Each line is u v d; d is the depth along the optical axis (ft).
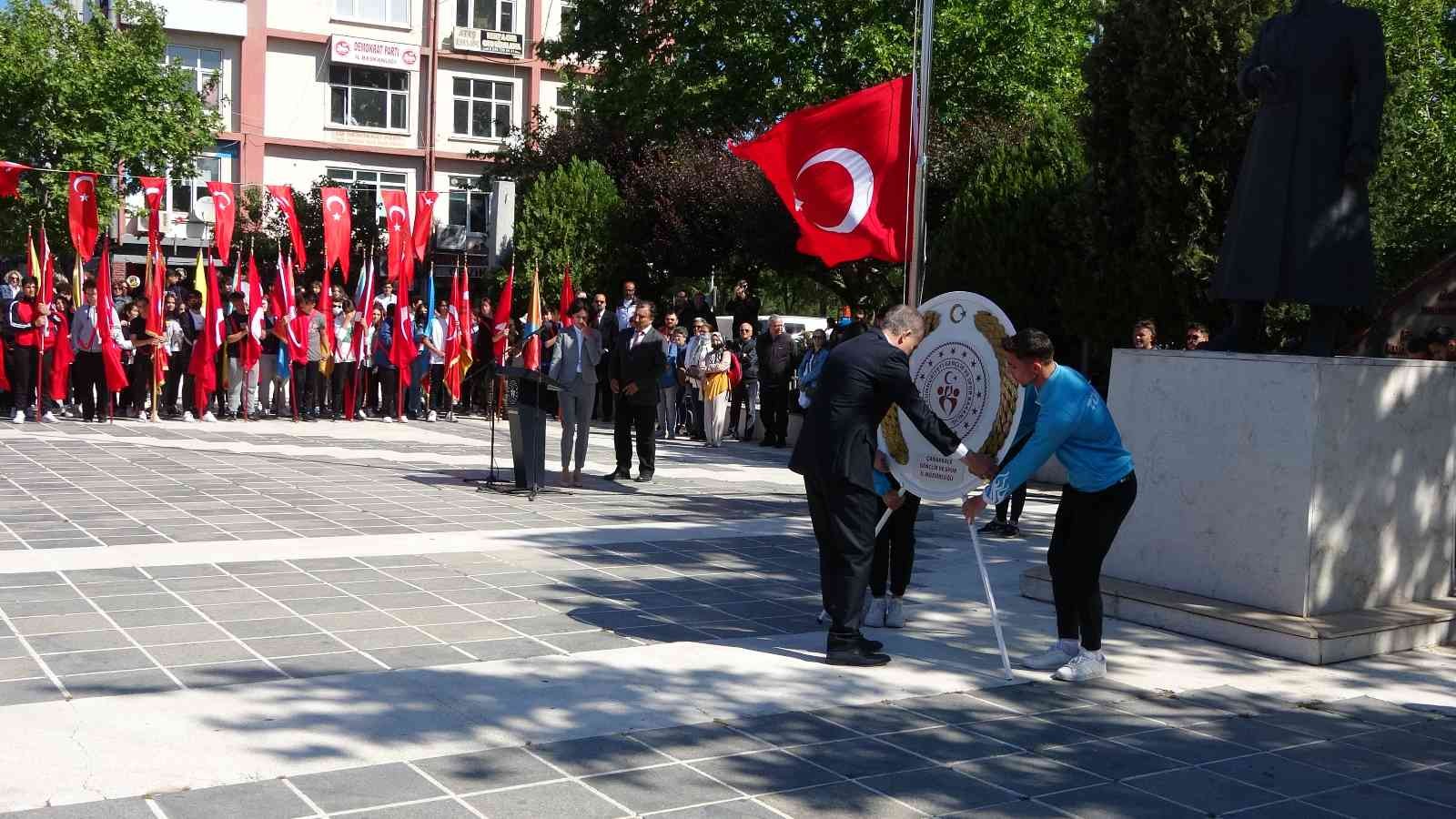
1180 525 24.21
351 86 143.23
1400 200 50.03
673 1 104.99
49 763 13.73
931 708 17.56
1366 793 14.75
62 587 22.66
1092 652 19.51
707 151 95.35
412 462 47.21
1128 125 47.42
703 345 62.95
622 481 44.62
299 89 140.87
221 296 65.26
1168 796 14.37
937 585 26.99
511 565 26.68
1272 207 23.53
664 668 18.90
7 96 95.04
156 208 60.23
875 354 19.97
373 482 40.19
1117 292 48.47
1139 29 46.68
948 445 19.92
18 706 15.67
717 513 36.63
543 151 112.16
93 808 12.50
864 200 35.88
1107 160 48.52
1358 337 47.55
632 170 101.40
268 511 32.78
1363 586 23.03
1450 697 19.19
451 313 70.54
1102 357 50.47
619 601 23.62
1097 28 53.88
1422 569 24.04
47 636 19.17
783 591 25.31
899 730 16.46
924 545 32.60
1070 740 16.39
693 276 100.68
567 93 122.83
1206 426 23.75
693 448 61.67
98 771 13.55
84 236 58.95
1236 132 44.55
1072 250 51.26
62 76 95.61
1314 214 23.07
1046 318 53.36
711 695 17.60
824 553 20.48
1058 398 19.10
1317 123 23.13
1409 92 59.98
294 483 38.99
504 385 62.90
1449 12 74.69
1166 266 46.42
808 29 96.58
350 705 16.31
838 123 35.65
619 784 13.92
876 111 35.60
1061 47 93.66
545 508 36.14
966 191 55.06
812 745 15.64
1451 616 22.79
